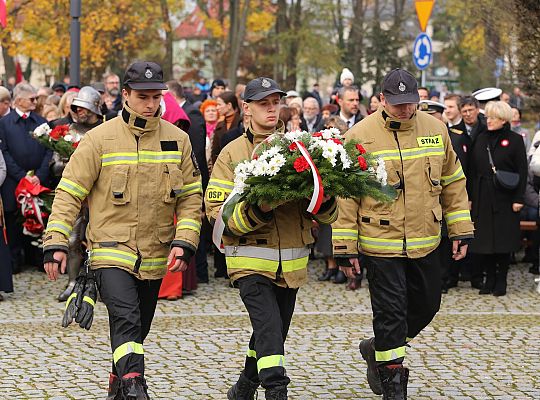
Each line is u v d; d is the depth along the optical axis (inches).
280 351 250.4
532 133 889.5
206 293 491.8
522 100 756.0
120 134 260.5
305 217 260.8
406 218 280.2
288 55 1632.6
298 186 243.4
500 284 495.2
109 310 254.1
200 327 401.1
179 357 346.3
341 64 1630.2
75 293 255.3
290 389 304.7
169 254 264.1
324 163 246.4
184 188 264.7
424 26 711.1
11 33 1333.7
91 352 354.0
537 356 354.3
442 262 500.1
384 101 283.4
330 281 526.9
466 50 1528.1
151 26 1505.9
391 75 281.7
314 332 390.9
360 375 323.3
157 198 260.5
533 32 616.1
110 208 258.5
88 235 261.7
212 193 265.6
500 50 777.6
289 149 247.3
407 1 1785.2
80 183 257.1
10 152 527.2
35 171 526.0
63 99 530.3
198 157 504.4
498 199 488.4
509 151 489.7
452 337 385.4
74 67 628.1
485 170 490.6
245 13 1517.0
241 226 250.5
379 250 280.2
